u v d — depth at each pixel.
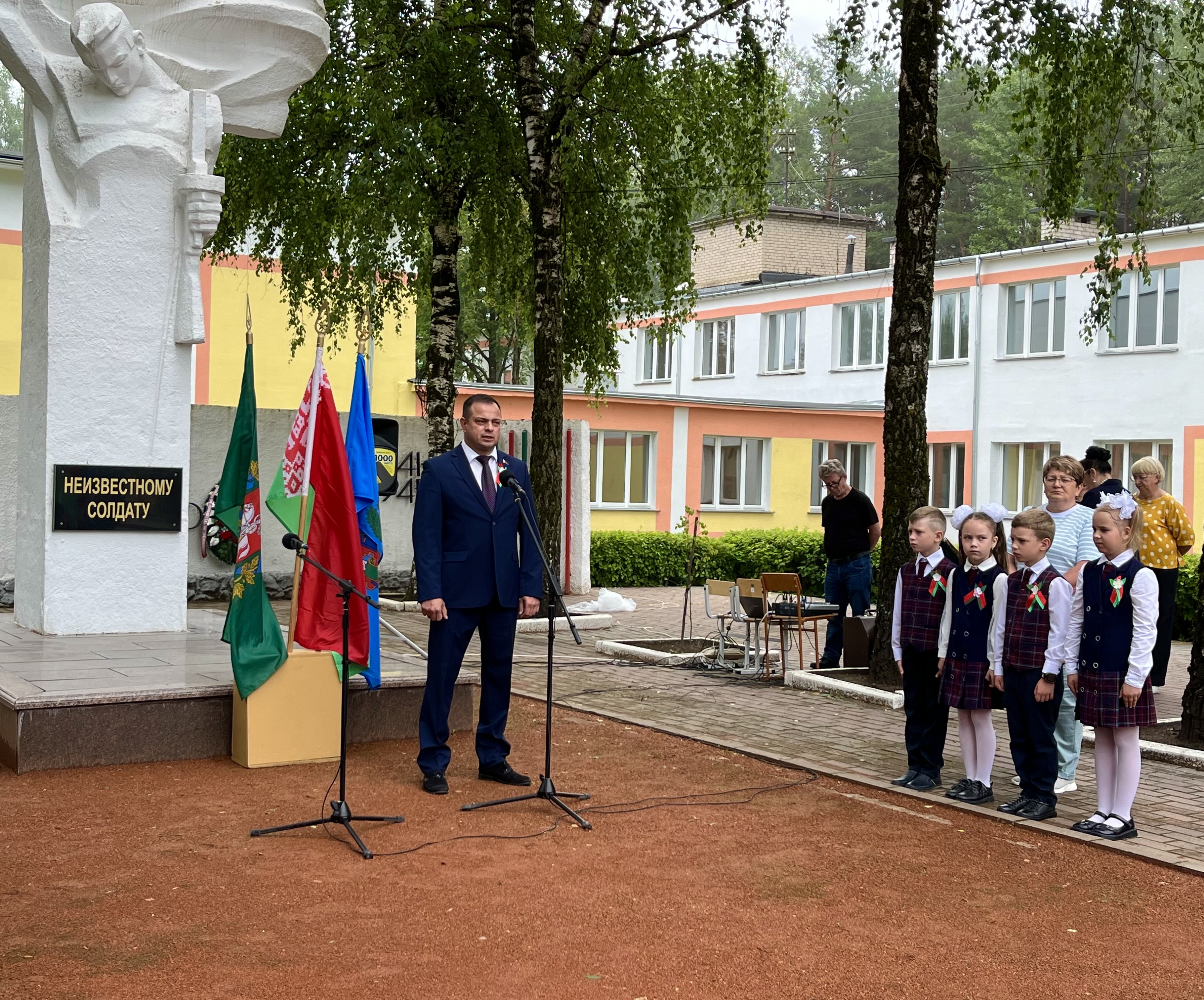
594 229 15.87
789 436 25.33
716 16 13.48
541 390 13.69
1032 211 37.03
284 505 6.93
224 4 9.12
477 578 6.49
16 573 9.34
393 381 23.08
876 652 9.87
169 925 4.31
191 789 6.21
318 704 6.91
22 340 9.30
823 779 6.93
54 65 8.63
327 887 4.79
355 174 14.00
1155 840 5.85
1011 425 25.48
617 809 6.13
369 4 13.27
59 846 5.20
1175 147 31.27
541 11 14.63
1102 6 11.81
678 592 19.83
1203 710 7.95
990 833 5.93
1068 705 6.83
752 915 4.63
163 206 8.98
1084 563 6.13
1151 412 23.11
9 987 3.73
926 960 4.24
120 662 7.66
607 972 4.02
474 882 4.91
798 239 32.25
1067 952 4.38
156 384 9.00
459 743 7.60
